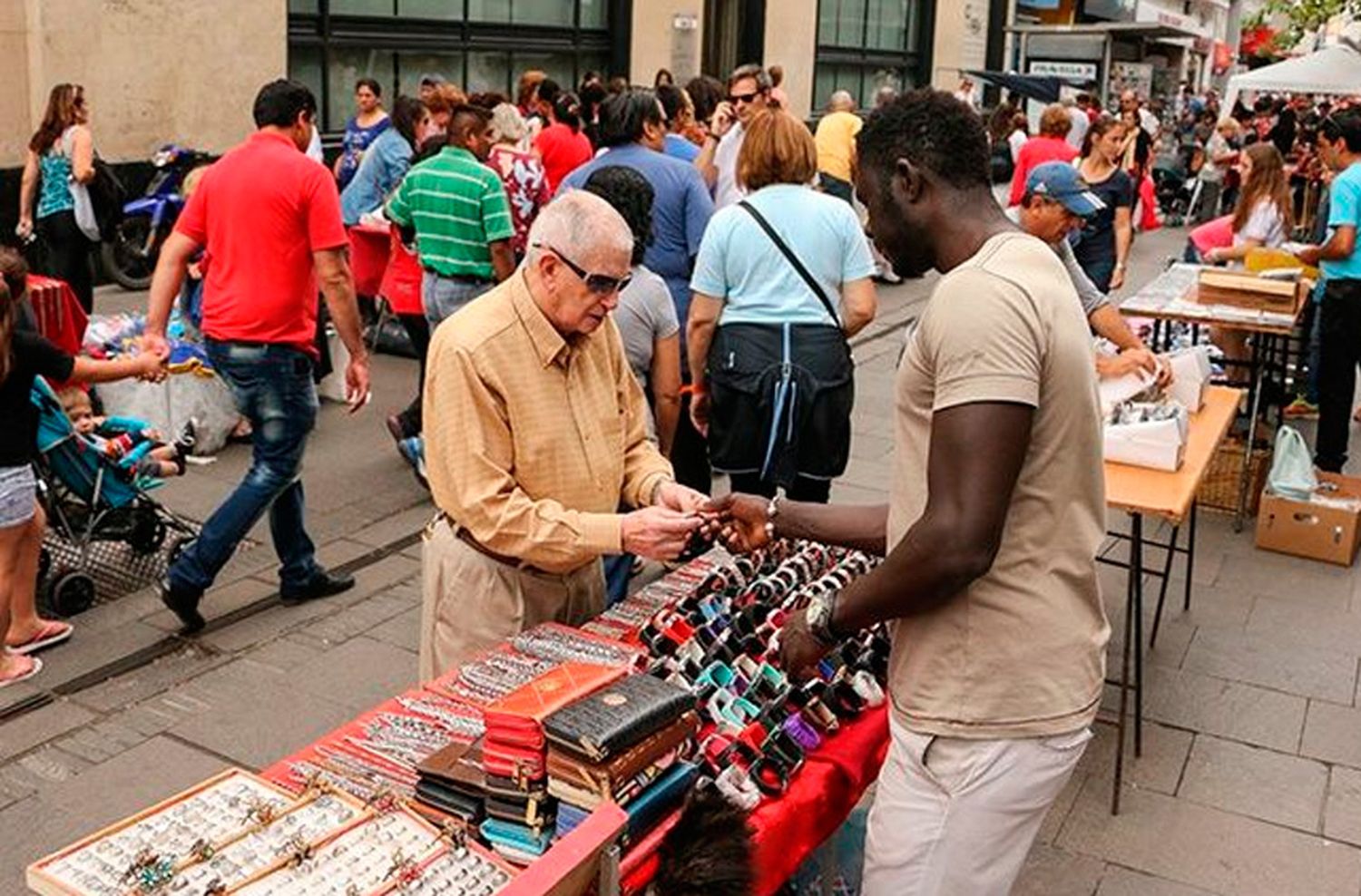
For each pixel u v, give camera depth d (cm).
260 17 1028
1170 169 1831
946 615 207
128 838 180
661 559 264
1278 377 664
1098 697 214
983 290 193
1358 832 367
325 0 1144
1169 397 458
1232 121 1623
